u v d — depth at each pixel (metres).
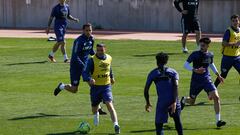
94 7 92.50
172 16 88.50
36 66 54.91
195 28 62.47
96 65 32.25
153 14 89.69
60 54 62.56
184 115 36.16
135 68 53.06
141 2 90.12
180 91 42.94
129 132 32.22
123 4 91.25
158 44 70.06
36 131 32.66
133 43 71.50
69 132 32.38
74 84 38.84
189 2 62.16
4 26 97.62
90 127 33.25
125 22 91.44
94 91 32.66
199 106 38.53
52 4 94.81
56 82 47.12
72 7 93.31
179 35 81.12
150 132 32.16
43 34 84.12
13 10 97.12
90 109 38.03
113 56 60.47
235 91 43.12
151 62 56.44
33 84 46.44
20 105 39.34
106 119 35.38
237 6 85.06
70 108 38.38
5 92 43.59
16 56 61.38
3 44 72.00
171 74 29.08
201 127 33.28
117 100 40.59
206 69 34.75
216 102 33.62
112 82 33.09
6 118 35.81
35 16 96.00
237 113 36.69
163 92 29.05
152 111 37.34
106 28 92.38
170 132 32.09
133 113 36.88
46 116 36.28
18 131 32.69
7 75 50.41
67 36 81.00
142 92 43.03
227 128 33.00
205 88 34.47
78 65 38.31
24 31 89.38
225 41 40.72
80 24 93.31
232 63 41.00
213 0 86.00
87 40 38.09
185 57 59.25
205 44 34.44
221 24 86.06
